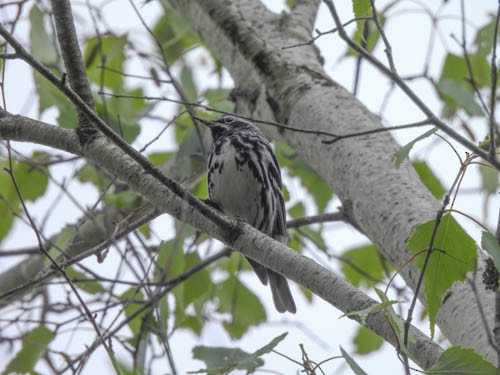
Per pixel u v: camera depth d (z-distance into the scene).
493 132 6.26
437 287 6.48
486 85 12.12
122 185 12.62
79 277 11.27
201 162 12.95
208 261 11.59
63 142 8.06
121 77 13.11
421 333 6.54
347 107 10.06
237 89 11.48
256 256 7.54
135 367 8.99
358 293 6.78
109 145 8.01
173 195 7.76
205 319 12.52
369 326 6.53
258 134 12.34
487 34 11.88
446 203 5.98
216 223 7.60
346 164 9.41
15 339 10.44
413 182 8.91
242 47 11.50
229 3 12.03
